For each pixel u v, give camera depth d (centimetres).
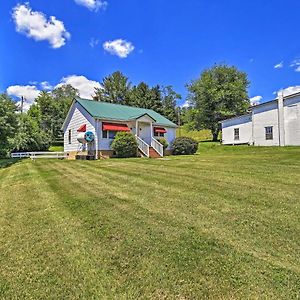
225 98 4075
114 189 805
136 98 6169
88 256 377
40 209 633
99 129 2302
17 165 1855
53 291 299
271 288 284
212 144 3538
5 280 327
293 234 419
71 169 1408
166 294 285
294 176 877
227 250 375
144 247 395
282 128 2572
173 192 723
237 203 590
